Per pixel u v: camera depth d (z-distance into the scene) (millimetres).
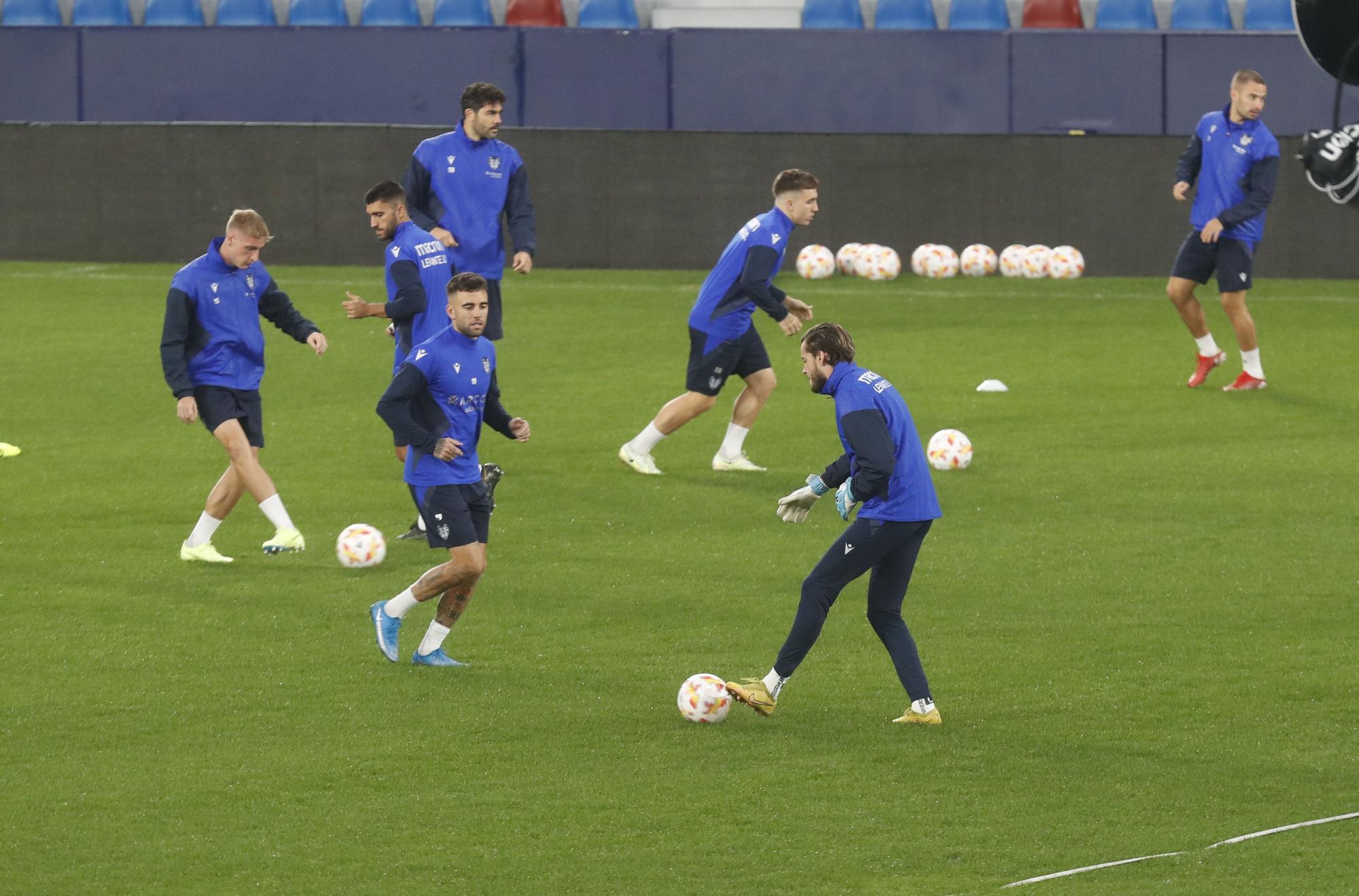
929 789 23375
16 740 25375
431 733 25812
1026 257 79875
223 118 88000
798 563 36656
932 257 80000
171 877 20375
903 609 33094
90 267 80125
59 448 48562
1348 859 20719
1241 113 52969
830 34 86938
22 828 21906
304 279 77688
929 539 38500
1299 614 32406
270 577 35344
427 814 22422
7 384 57375
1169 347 64000
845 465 25781
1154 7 96500
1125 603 33344
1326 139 78688
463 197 42469
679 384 57938
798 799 23000
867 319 70188
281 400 55344
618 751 25000
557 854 21078
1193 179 54500
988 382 56594
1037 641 30922
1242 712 26719
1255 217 53719
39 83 87875
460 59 87375
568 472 45625
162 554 37156
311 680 28516
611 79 87688
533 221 43375
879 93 87188
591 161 81062
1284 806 22656
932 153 80750
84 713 26672
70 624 31703
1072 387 56969
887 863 20766
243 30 87312
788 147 81000
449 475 28812
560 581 35219
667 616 32656
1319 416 51688
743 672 29094
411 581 35031
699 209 81250
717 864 20766
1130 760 24531
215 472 45562
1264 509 40750
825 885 20125
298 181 80750
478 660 29875
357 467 46062
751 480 44750
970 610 32969
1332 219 79312
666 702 27406
